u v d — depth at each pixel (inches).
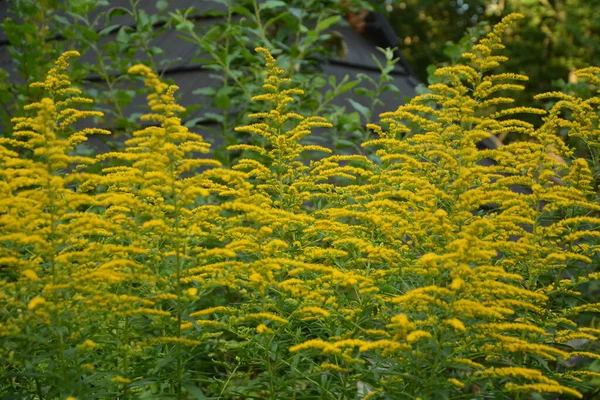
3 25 254.2
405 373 130.6
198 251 141.8
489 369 128.3
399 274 144.5
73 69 273.0
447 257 122.7
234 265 131.5
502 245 136.6
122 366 139.0
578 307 149.4
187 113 255.4
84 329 135.5
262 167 157.2
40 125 127.3
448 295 128.5
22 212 137.6
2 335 123.3
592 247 154.4
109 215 147.6
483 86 149.5
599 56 834.2
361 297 148.3
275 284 134.6
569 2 866.1
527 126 160.4
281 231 155.8
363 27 386.9
